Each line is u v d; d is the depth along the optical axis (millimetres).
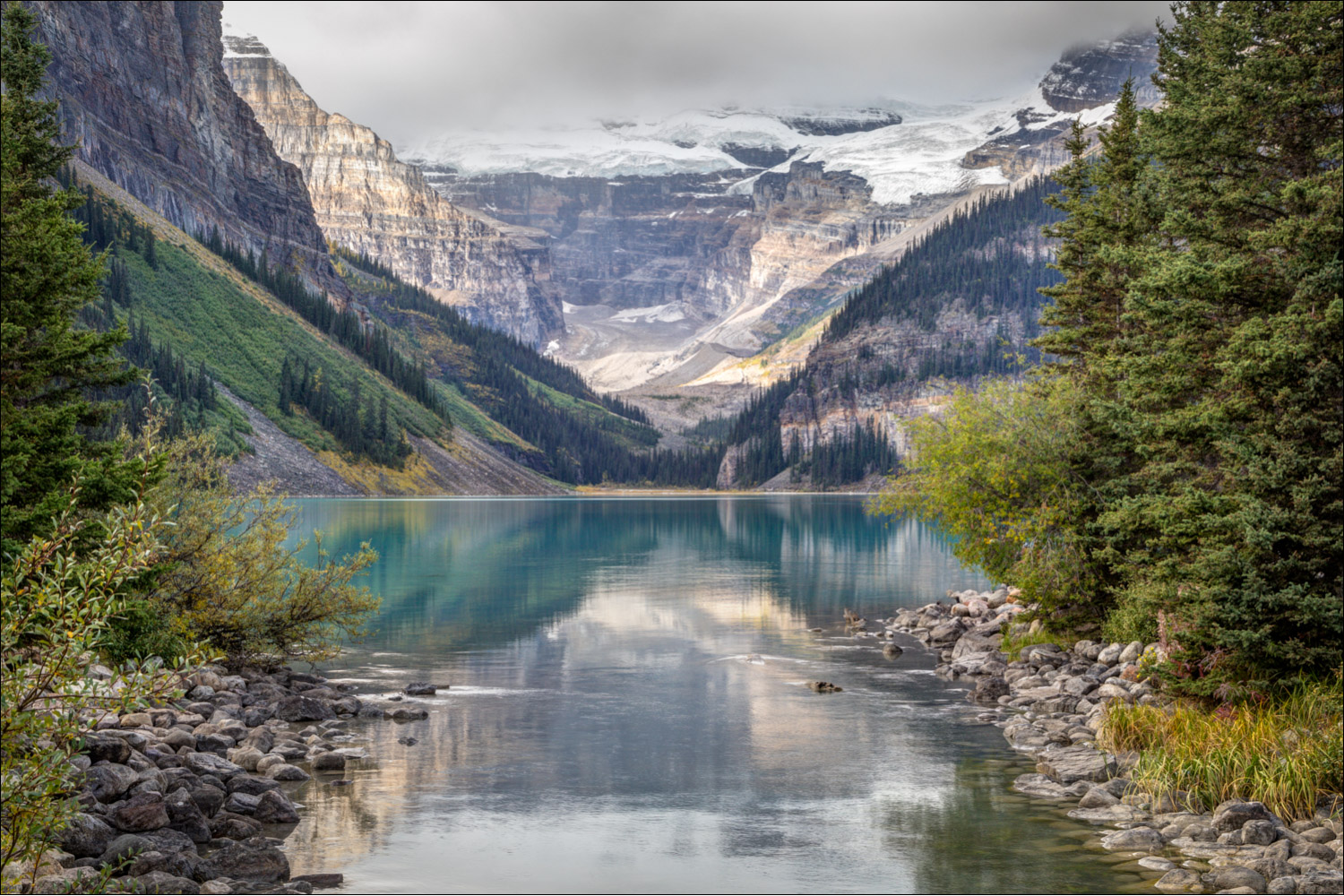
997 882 14609
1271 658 20734
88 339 20984
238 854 14438
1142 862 15328
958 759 21484
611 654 34719
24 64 26969
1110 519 23984
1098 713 23516
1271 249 21453
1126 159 33594
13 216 20578
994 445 34156
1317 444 20547
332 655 30750
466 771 20281
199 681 25219
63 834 13633
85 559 18219
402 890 14211
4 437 18984
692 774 20219
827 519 145250
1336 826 16109
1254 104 23312
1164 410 24891
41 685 9609
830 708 26578
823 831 16875
